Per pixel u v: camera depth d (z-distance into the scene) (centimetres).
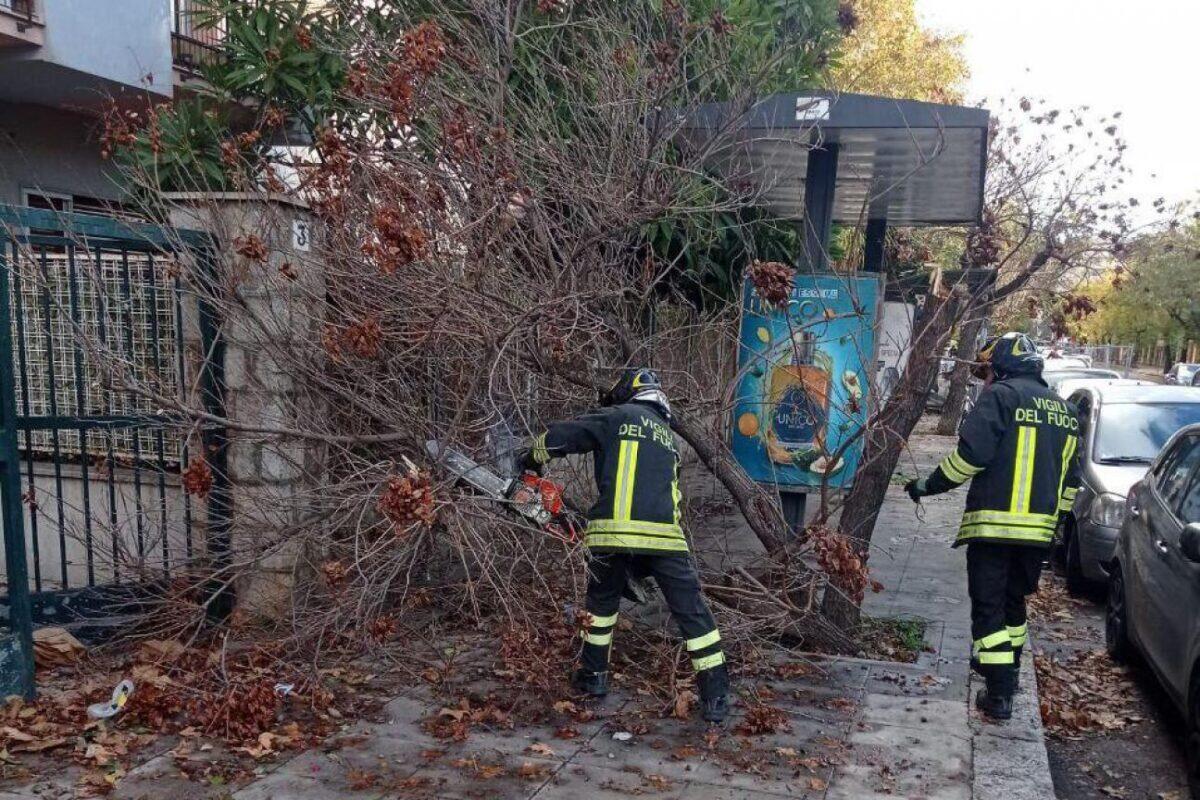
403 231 431
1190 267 3972
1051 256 628
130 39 973
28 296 591
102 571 589
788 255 1004
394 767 410
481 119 555
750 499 579
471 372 543
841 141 661
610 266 572
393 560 513
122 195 692
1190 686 462
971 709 498
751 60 703
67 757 409
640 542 460
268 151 653
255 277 558
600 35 620
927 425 2331
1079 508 817
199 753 416
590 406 596
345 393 536
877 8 2136
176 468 584
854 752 441
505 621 540
